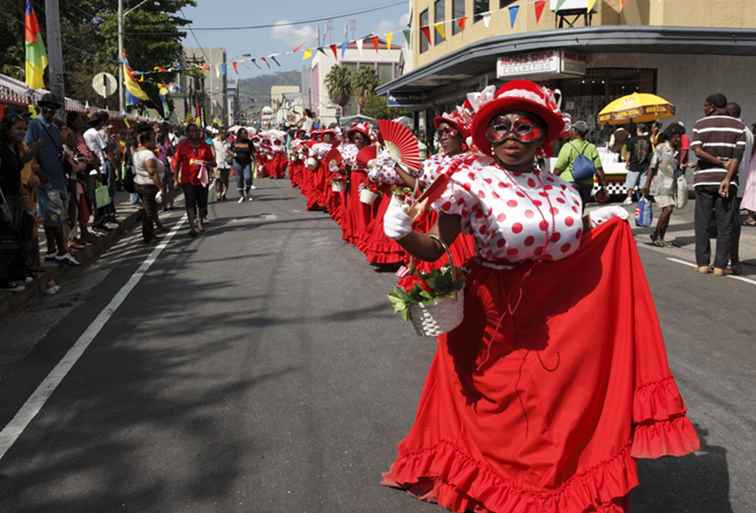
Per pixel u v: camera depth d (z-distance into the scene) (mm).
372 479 3654
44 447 4121
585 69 18234
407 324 6449
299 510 3387
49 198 9164
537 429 2914
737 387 4883
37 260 8078
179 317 6895
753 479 3625
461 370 3160
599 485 2855
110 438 4211
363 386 4949
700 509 3350
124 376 5258
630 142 15547
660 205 10750
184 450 4035
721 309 6980
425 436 3381
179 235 12641
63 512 3424
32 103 15320
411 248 2912
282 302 7375
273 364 5434
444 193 2906
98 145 12656
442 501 3176
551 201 2973
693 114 18984
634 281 3033
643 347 2973
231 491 3576
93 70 35406
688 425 2910
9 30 29250
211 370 5336
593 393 2916
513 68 18031
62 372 5383
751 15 18812
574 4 17094
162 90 32906
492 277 3035
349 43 19094
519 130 2930
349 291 7816
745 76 19047
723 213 8438
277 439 4145
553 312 2963
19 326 6754
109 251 11258
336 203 13617
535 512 2898
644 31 16547
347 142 10836
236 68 21891
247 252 10602
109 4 37531
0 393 4992
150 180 11820
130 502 3500
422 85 27422
